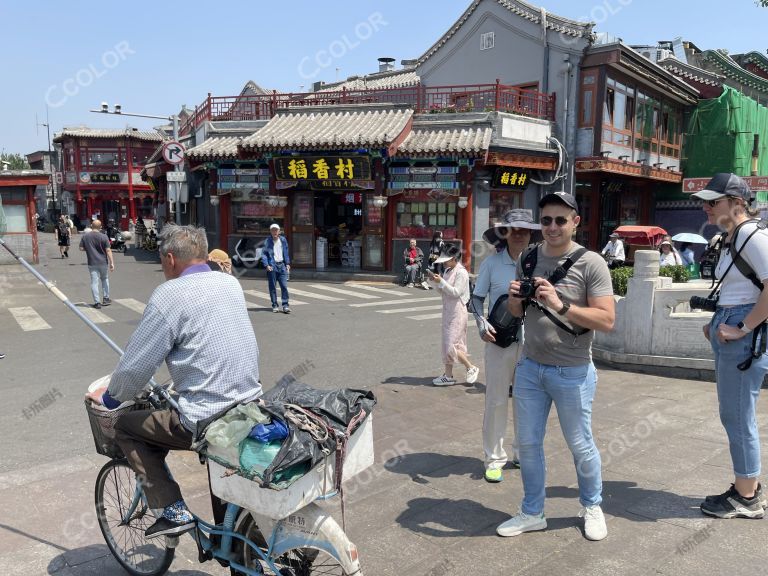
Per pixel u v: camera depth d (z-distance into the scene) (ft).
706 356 21.48
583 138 60.54
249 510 8.52
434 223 57.41
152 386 9.36
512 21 63.82
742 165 75.82
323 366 25.21
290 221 60.70
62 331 32.12
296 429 8.04
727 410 11.30
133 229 112.68
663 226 81.05
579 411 10.71
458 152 52.31
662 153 73.87
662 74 67.77
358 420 8.62
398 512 12.36
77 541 11.49
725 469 13.82
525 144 57.00
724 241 11.41
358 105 59.57
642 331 22.63
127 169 132.77
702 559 10.14
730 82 84.94
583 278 10.37
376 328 33.99
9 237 64.34
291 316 38.11
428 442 16.39
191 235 9.17
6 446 16.33
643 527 11.30
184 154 59.77
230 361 8.77
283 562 8.95
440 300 45.55
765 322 10.81
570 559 10.36
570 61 60.23
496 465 13.83
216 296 8.89
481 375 23.47
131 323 34.40
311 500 8.07
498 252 14.37
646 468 14.01
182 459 15.39
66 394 21.12
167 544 9.86
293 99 62.64
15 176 62.90
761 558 10.12
